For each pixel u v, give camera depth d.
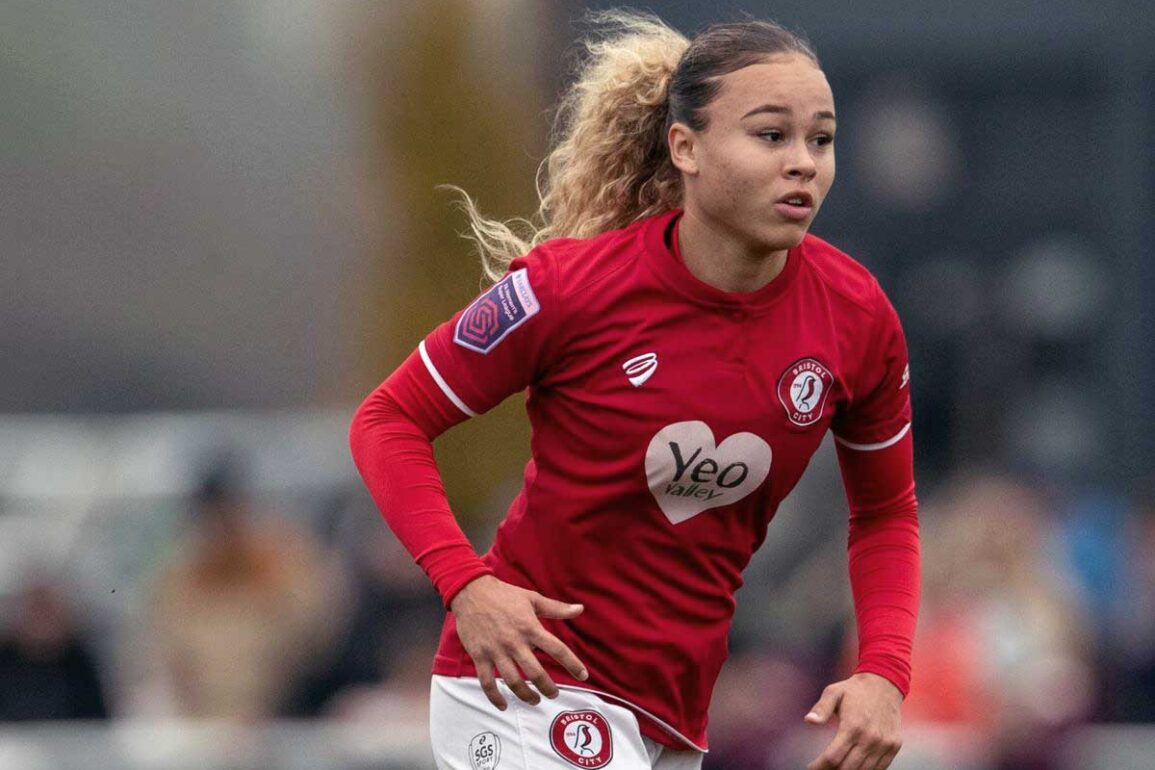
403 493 12.65
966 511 26.69
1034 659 25.33
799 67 12.35
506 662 12.02
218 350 81.62
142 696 28.36
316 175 79.31
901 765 24.34
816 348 12.72
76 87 81.62
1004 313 57.91
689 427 12.52
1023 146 58.19
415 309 42.41
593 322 12.61
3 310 80.38
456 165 42.66
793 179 12.25
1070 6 55.62
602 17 15.71
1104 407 56.41
